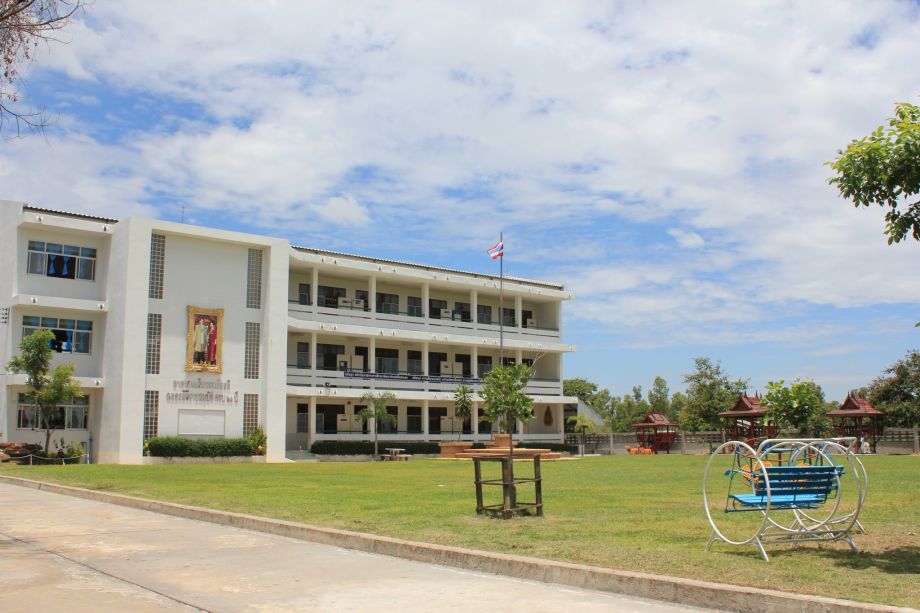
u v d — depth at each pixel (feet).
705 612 23.07
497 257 174.29
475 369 194.18
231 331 148.05
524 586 26.68
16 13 37.52
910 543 33.76
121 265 136.15
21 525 43.73
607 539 34.63
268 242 152.15
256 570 29.63
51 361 134.31
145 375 135.54
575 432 241.55
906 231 32.30
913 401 174.09
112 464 124.67
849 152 32.24
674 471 96.43
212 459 140.15
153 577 28.19
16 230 133.08
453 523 40.55
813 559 29.55
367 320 177.78
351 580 27.68
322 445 158.61
